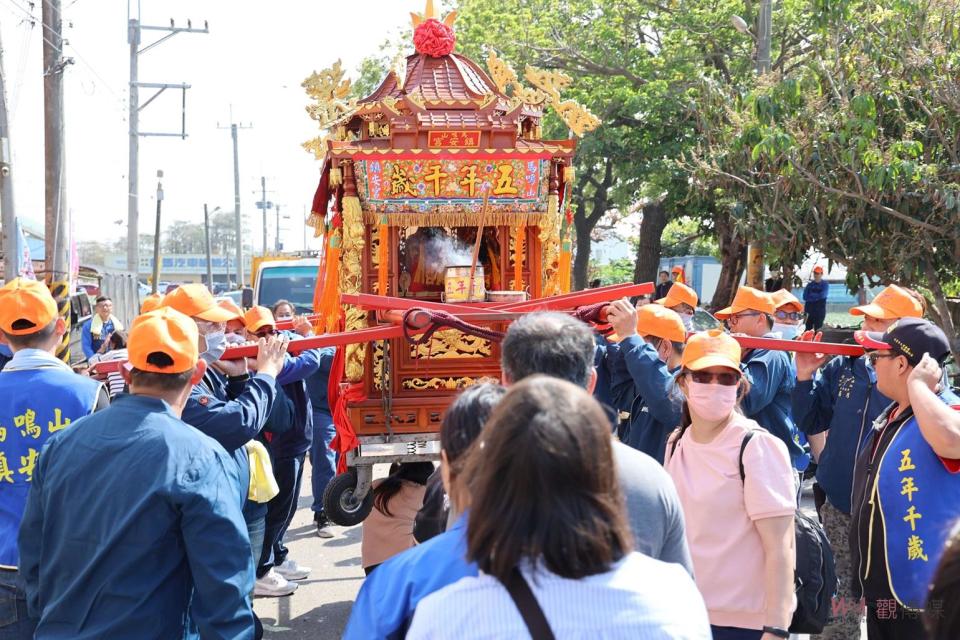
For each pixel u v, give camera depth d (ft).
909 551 10.56
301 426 17.89
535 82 15.03
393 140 14.60
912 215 32.45
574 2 64.28
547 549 5.18
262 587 18.15
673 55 60.23
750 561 9.94
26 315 11.34
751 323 18.03
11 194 38.75
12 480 11.03
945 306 32.73
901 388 11.18
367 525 16.08
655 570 5.60
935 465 10.54
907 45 31.09
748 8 56.90
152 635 8.82
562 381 5.52
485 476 5.32
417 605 5.76
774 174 35.81
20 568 9.49
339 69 15.12
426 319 12.87
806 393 15.01
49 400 11.18
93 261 232.73
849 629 13.93
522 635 5.23
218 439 11.89
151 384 9.43
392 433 15.03
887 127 33.71
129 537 8.74
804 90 32.73
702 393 9.95
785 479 9.83
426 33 16.02
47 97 39.88
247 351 14.06
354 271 14.83
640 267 68.39
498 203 14.84
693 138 57.26
